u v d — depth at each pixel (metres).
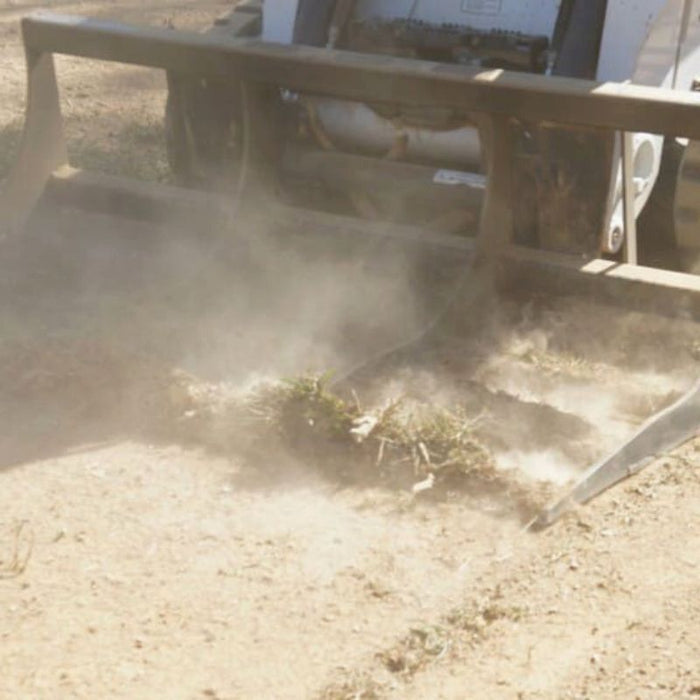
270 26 12.41
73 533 8.37
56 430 9.57
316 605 7.71
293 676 7.10
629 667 6.95
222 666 7.18
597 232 11.52
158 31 11.78
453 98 10.73
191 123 12.88
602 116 10.31
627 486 8.91
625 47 11.50
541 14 12.26
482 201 11.74
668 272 10.91
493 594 7.80
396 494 8.86
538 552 8.20
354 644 7.37
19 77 19.84
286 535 8.38
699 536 8.23
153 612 7.63
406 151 12.16
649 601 7.57
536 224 11.86
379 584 7.89
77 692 6.94
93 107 18.34
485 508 8.69
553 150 11.33
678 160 12.05
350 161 12.12
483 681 6.95
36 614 7.59
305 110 12.25
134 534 8.37
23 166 12.55
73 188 12.58
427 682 7.00
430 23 12.48
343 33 12.58
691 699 6.62
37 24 12.10
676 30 11.88
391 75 10.84
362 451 9.20
